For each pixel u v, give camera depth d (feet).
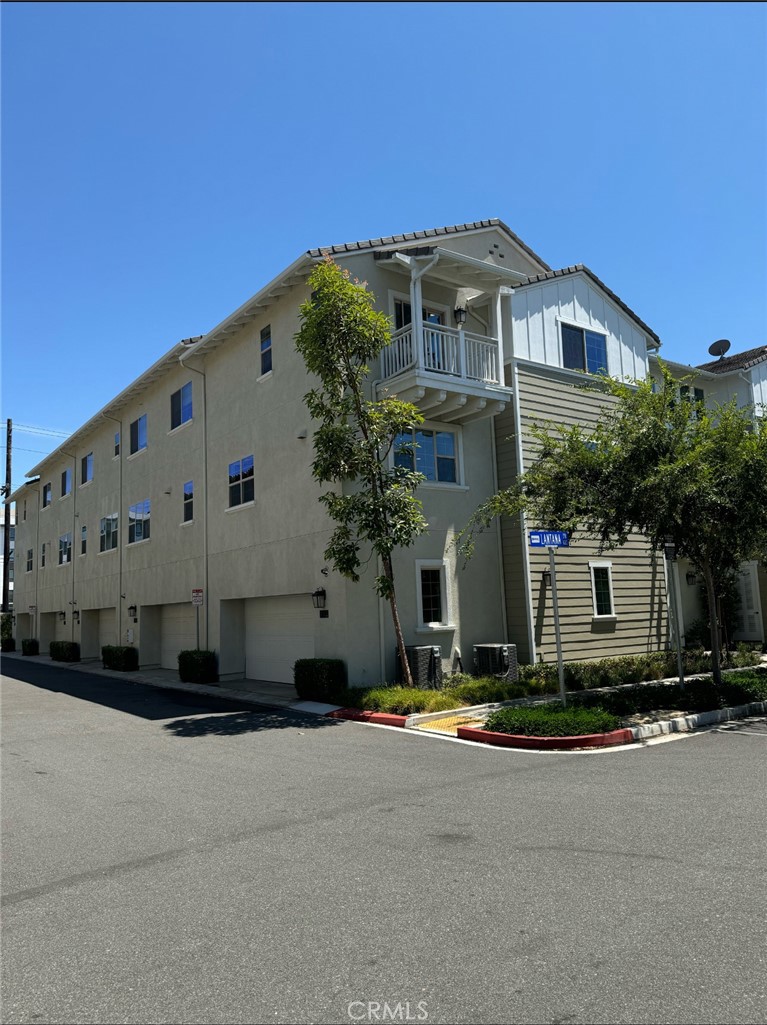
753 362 73.72
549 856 17.24
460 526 51.24
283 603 55.21
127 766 29.78
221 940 13.46
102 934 13.93
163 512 71.56
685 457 35.45
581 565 55.11
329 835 19.47
